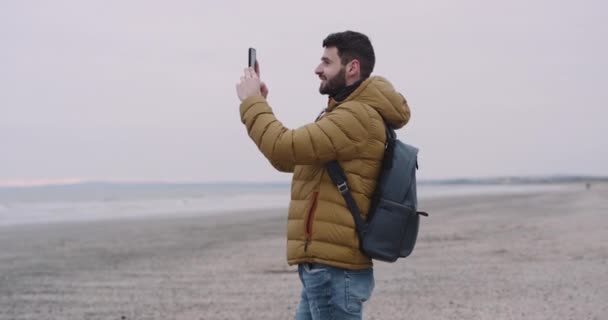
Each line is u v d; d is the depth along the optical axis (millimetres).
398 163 3014
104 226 20141
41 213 29969
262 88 3137
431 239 13594
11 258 11742
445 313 6336
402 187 2996
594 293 7086
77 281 8906
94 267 10383
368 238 2957
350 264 2955
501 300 6875
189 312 6684
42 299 7570
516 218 19828
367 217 2990
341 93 3057
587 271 8617
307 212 2982
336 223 2936
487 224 17500
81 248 13367
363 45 3045
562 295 7035
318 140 2855
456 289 7602
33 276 9430
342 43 3029
